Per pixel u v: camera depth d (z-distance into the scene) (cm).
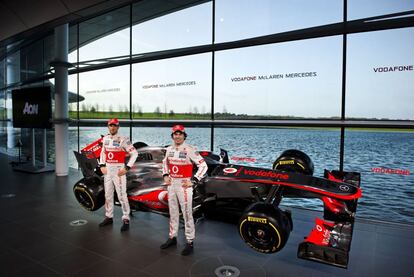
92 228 398
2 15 584
